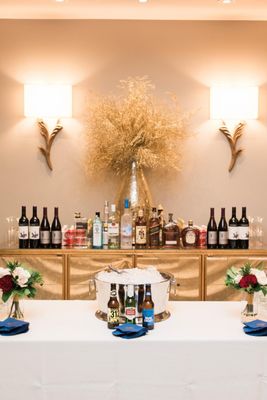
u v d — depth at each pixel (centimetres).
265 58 414
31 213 414
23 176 413
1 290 226
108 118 391
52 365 202
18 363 202
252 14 404
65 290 365
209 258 366
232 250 367
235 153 415
